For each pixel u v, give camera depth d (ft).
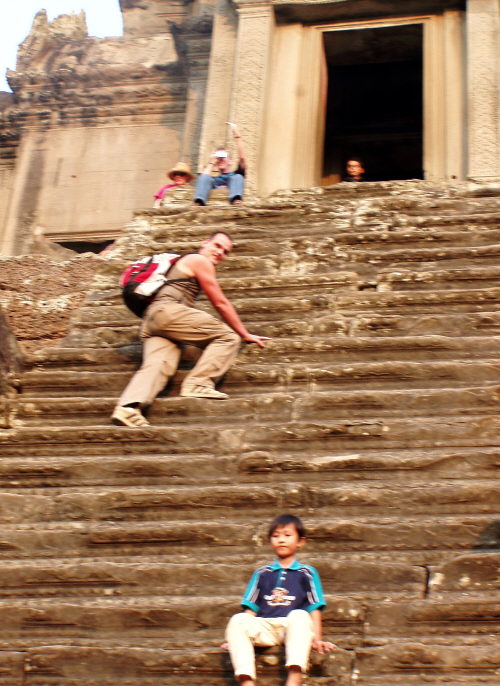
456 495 16.97
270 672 13.34
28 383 22.84
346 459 18.24
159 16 65.41
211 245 23.65
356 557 15.80
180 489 17.87
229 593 15.44
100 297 27.86
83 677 13.88
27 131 62.08
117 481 18.85
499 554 15.17
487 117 43.80
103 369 23.73
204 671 13.65
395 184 33.68
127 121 61.05
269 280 26.66
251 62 47.78
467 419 19.07
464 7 47.88
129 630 14.80
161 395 22.41
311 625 13.47
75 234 58.80
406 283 25.86
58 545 17.03
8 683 13.93
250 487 17.70
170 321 22.11
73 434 20.34
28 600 15.64
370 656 13.35
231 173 38.96
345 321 24.03
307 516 17.20
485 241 28.17
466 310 24.23
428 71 46.93
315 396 20.65
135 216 33.32
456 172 44.21
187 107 59.31
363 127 64.13
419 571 15.21
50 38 63.98
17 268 33.78
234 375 22.21
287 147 46.93
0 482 19.12
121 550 16.87
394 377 21.40
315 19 49.78
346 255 27.91
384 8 48.49
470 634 13.99
